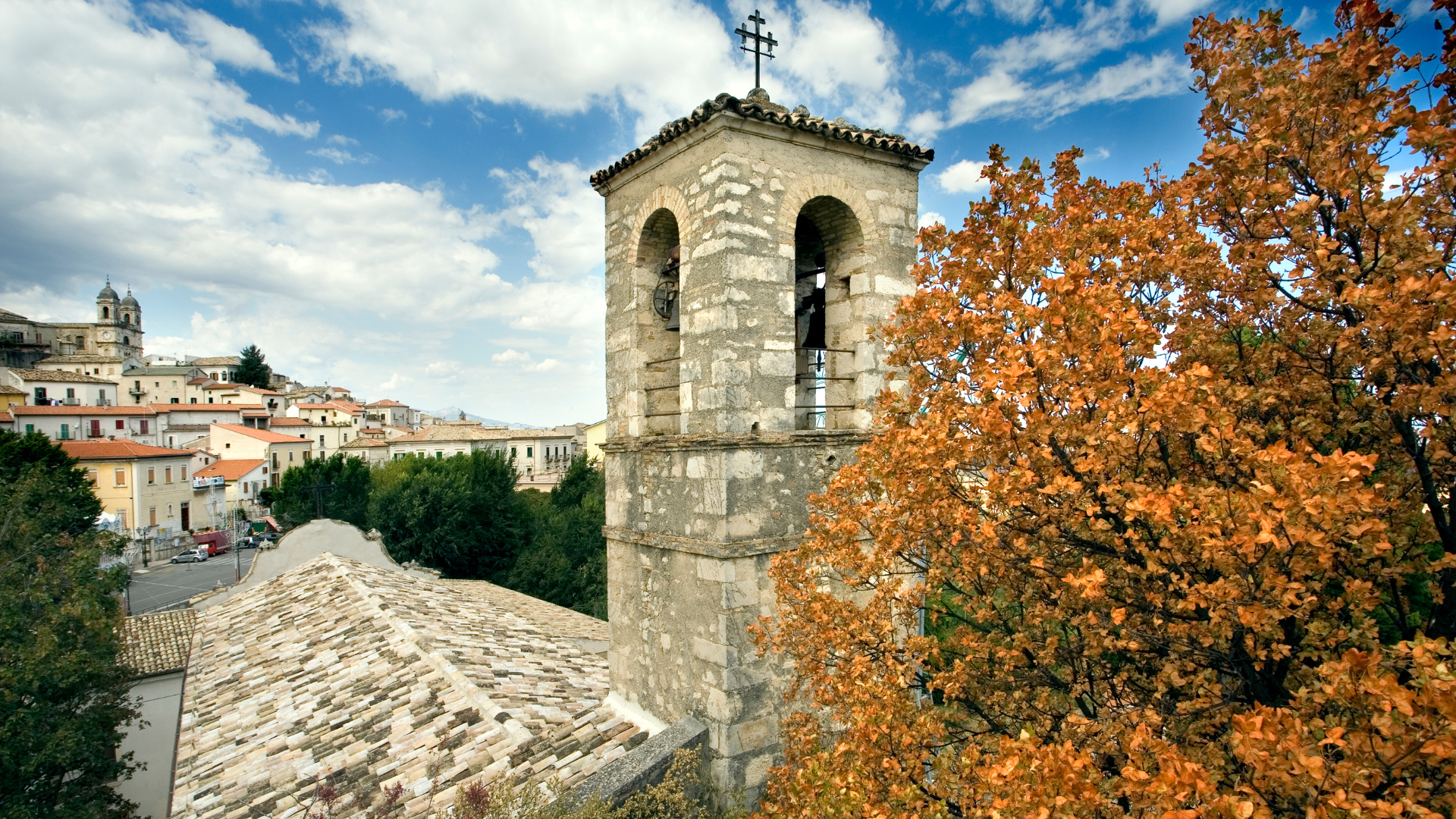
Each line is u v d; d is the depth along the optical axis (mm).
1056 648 6297
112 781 13742
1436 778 3490
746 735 7852
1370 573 5289
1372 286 4395
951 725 7000
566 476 43250
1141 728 4383
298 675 11031
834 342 9305
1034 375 5285
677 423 9758
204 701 10883
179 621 16172
